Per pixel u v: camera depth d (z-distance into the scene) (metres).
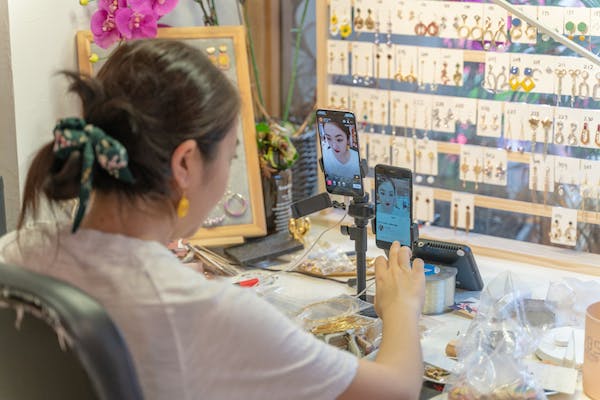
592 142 1.98
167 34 2.12
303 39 2.42
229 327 1.00
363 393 1.08
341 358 1.07
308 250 1.97
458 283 1.90
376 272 1.33
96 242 1.05
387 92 2.22
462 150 2.15
